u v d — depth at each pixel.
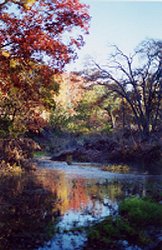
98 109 53.47
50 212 10.52
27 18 9.86
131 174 21.00
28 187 14.66
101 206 11.28
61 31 10.09
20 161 21.36
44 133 38.59
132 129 42.41
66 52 10.27
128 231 8.28
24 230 8.74
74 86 52.62
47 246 7.71
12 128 22.58
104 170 23.11
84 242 7.94
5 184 15.13
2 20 9.66
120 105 49.62
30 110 22.30
